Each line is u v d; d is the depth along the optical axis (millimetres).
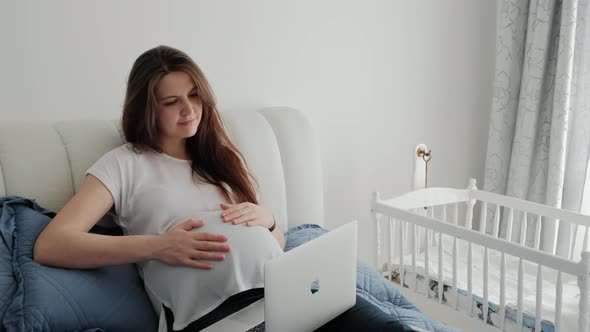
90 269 929
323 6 1798
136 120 1137
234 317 966
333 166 1979
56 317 801
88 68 1355
